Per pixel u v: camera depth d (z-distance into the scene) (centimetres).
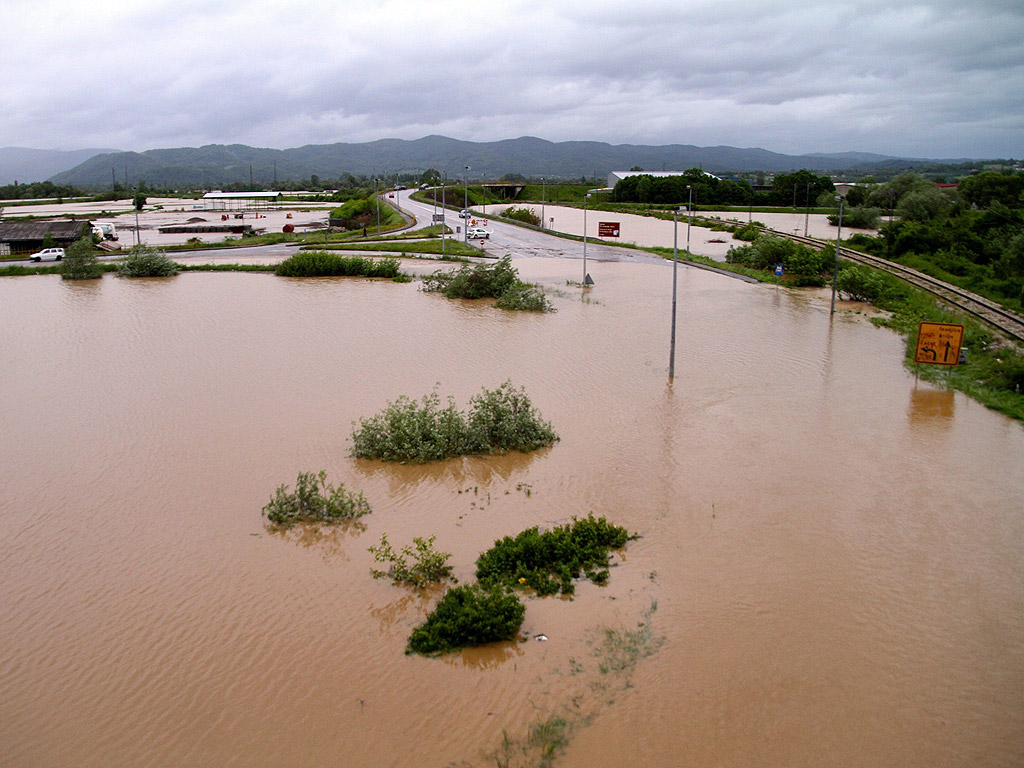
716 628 1298
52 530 1656
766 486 1873
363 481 1903
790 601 1380
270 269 5628
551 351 3203
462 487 1870
